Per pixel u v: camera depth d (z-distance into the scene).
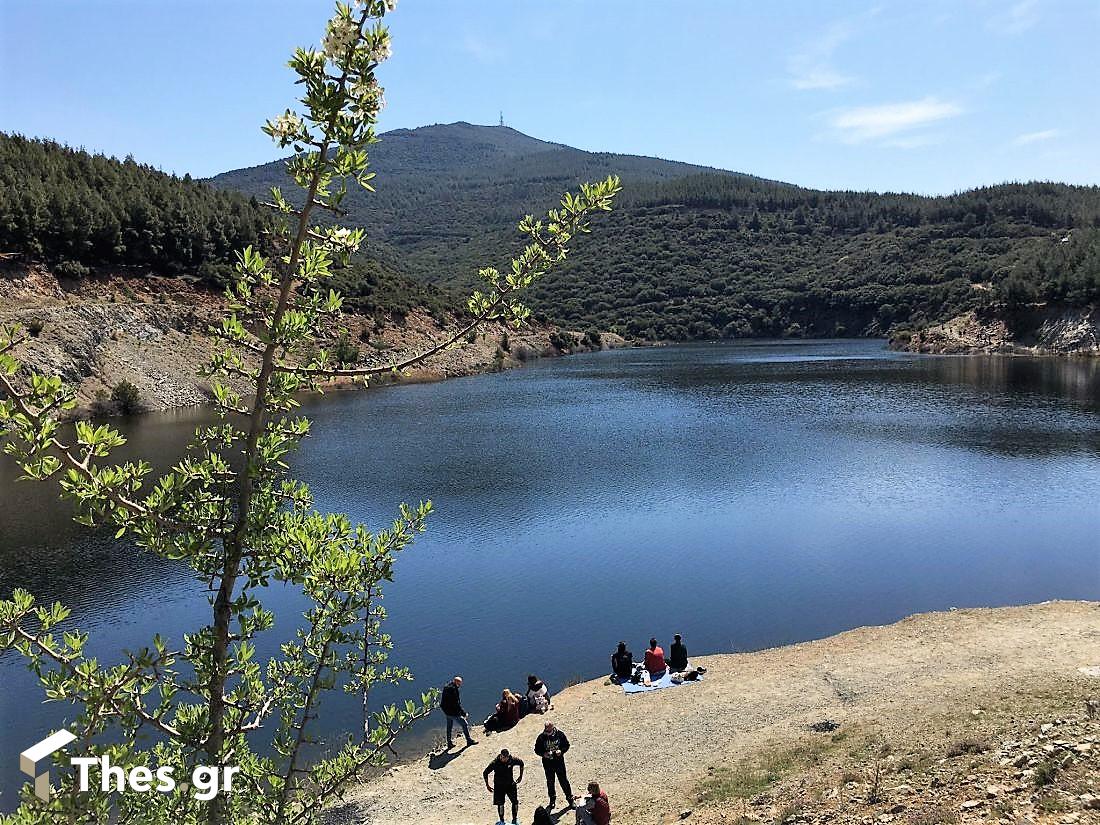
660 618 23.45
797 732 15.38
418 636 22.38
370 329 102.62
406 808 14.00
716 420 62.19
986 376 92.19
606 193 6.75
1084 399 70.12
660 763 15.02
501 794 12.79
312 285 6.18
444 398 81.12
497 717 17.06
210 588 6.21
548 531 32.69
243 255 5.84
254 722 6.61
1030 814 8.72
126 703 5.76
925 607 23.89
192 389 73.88
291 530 6.12
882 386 84.44
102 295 80.94
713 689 18.16
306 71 5.42
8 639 5.58
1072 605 22.19
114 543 30.33
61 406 5.25
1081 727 11.27
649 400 76.56
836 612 23.61
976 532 31.42
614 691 18.58
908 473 42.00
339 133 5.43
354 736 16.45
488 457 47.97
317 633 6.80
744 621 23.08
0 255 76.50
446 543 31.22
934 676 17.67
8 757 15.61
